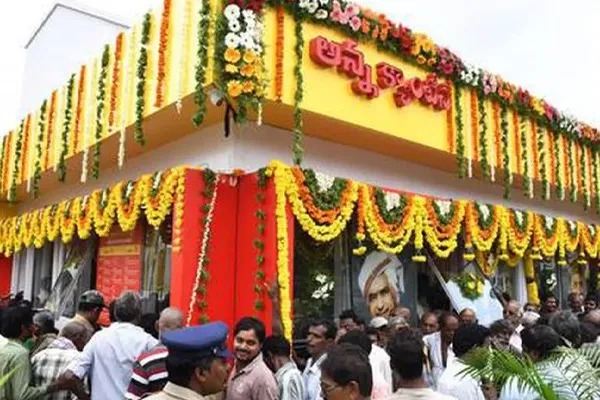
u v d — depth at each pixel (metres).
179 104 7.48
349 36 8.58
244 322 4.46
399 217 8.34
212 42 7.08
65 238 9.89
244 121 7.19
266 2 7.60
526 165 11.43
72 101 10.49
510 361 3.58
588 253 12.79
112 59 9.30
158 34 8.19
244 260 7.16
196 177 7.09
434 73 9.77
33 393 4.64
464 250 10.00
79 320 5.84
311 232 7.22
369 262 9.10
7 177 13.09
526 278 11.91
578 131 12.80
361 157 9.74
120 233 9.73
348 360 2.76
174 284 6.87
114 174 11.01
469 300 9.48
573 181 12.64
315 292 8.38
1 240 13.09
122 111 8.84
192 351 2.91
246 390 4.22
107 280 9.91
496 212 10.06
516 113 11.36
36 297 12.92
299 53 7.80
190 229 6.92
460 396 4.21
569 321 5.36
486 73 10.59
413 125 9.33
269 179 7.14
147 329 5.98
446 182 11.32
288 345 4.85
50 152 11.16
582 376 3.51
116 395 4.65
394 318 6.62
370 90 8.57
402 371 3.20
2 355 4.62
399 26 9.18
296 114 7.63
